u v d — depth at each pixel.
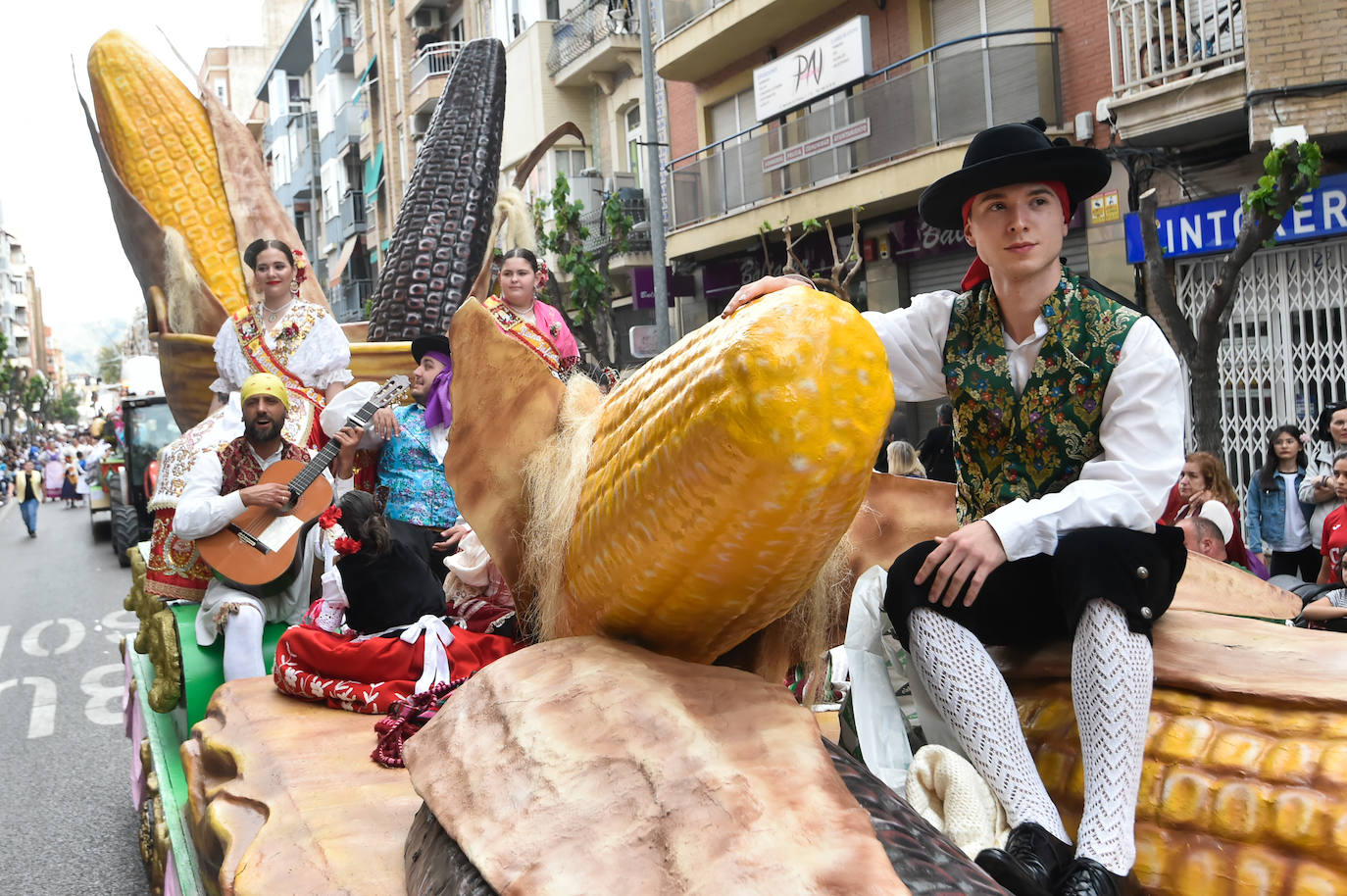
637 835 1.13
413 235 5.38
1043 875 1.57
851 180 14.40
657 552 1.27
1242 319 10.62
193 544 3.88
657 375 1.32
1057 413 1.92
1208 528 4.73
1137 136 10.70
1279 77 9.41
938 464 7.95
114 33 5.54
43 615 12.38
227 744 2.34
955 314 2.04
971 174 1.84
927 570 1.83
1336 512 5.60
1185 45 10.62
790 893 1.01
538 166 23.86
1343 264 9.90
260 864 1.64
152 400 16.38
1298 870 1.55
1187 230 10.70
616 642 1.42
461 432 1.73
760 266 17.47
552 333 4.36
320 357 4.29
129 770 6.32
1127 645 1.72
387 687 2.64
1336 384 9.99
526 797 1.24
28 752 6.74
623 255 20.23
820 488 1.14
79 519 31.19
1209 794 1.66
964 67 13.12
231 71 59.66
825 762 1.19
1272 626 2.08
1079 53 12.34
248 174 5.59
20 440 93.06
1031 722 1.93
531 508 1.68
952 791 1.74
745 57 17.92
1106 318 1.89
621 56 21.77
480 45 5.64
